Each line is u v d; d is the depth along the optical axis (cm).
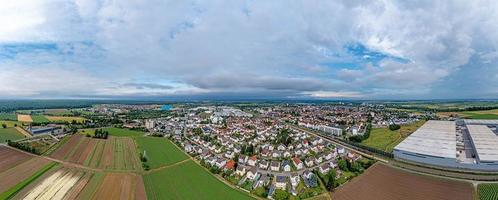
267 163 12056
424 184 9369
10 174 10756
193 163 13025
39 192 9181
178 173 11456
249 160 12456
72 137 17388
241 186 9906
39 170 11269
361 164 11738
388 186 9450
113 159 13288
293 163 12538
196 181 10481
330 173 10431
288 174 11088
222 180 10625
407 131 19275
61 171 11231
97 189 9531
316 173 11062
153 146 16762
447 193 8656
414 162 11950
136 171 11600
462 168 10950
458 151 13300
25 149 14050
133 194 9212
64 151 14300
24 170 11238
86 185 9856
